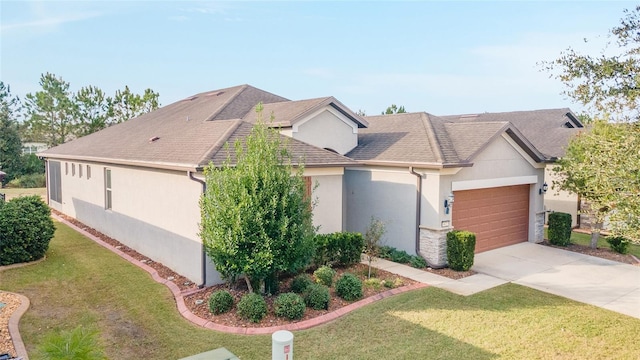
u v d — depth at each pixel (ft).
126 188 50.39
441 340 27.20
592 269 44.29
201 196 32.68
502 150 51.31
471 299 34.68
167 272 40.86
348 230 55.26
